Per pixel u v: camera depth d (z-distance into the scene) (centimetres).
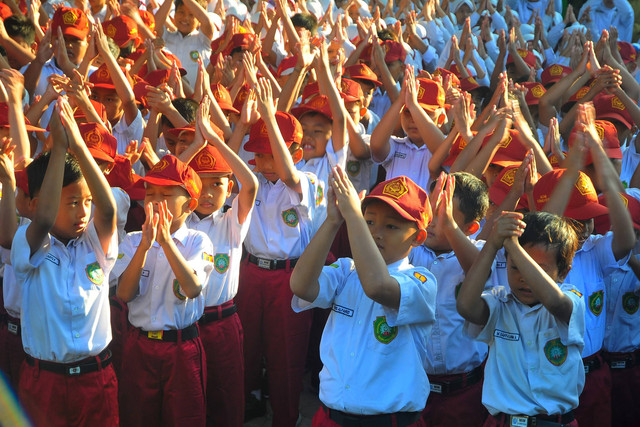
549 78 768
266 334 436
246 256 448
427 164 523
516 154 441
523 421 289
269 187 441
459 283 346
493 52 999
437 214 330
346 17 828
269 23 755
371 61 693
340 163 477
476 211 348
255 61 583
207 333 384
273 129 415
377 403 280
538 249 290
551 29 1131
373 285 269
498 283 352
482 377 355
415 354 291
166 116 466
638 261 377
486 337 298
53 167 294
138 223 478
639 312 397
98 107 471
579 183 364
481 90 767
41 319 314
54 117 290
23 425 333
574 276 358
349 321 294
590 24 1163
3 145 315
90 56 522
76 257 321
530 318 292
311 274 280
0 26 582
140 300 351
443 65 901
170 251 324
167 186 349
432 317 290
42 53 545
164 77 579
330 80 473
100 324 326
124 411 361
